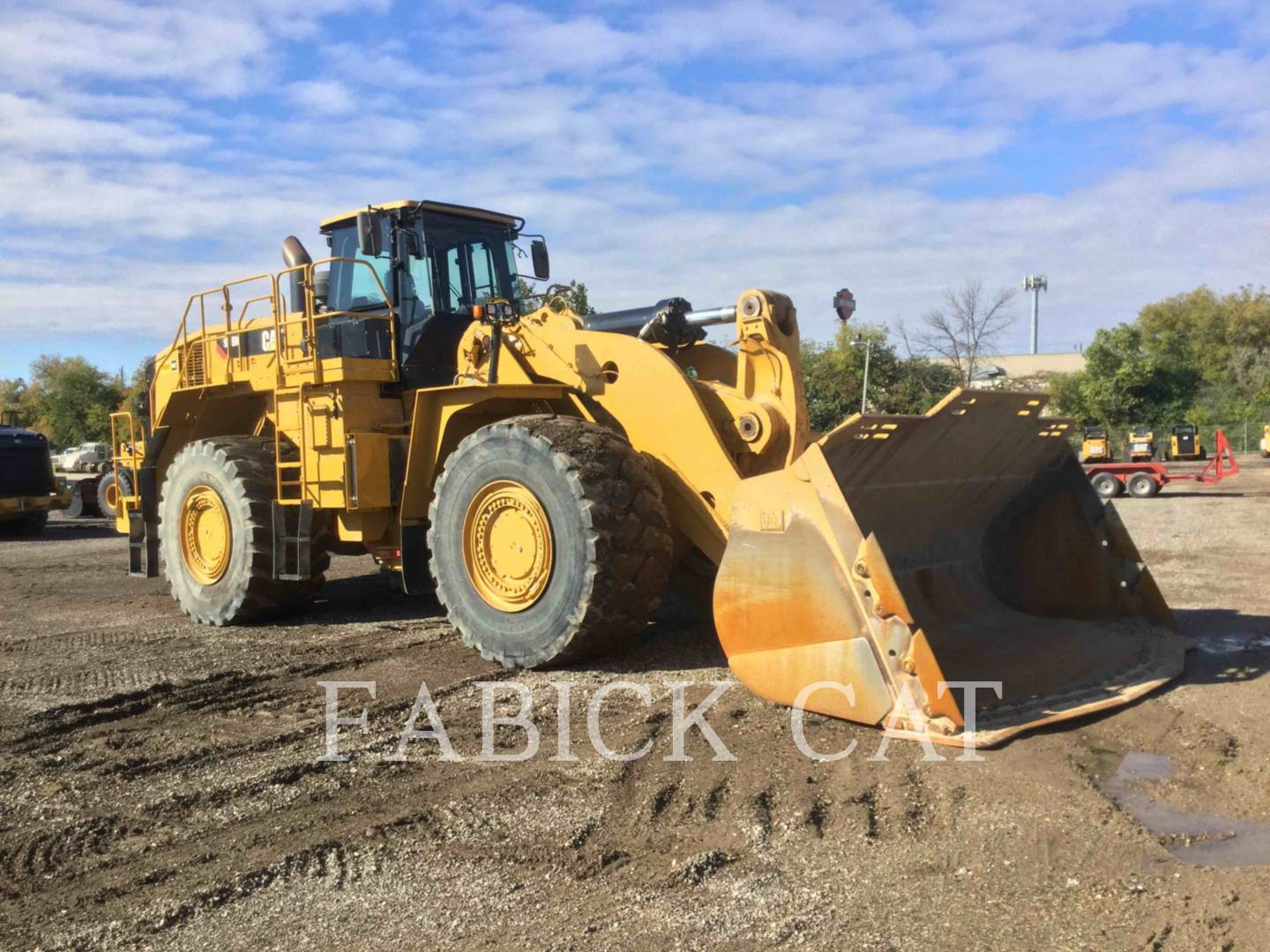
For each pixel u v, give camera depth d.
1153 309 58.22
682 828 3.52
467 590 5.97
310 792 3.96
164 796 3.96
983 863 3.18
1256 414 44.03
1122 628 5.89
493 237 8.09
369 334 7.57
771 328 5.65
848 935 2.76
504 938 2.81
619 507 5.44
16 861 3.42
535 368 6.40
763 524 4.70
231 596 7.53
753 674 4.77
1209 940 2.68
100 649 6.79
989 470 5.61
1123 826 3.41
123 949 2.83
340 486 7.05
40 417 62.88
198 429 8.71
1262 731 4.39
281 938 2.87
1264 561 10.42
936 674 4.22
